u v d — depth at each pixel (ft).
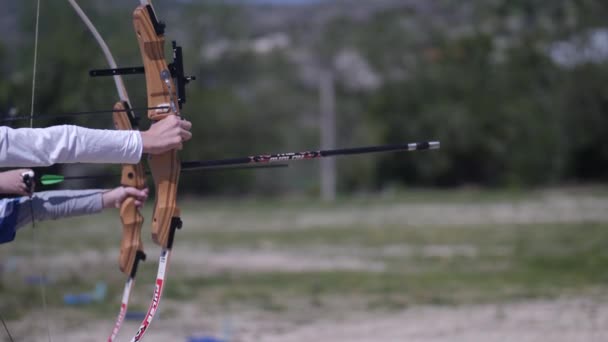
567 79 272.10
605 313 63.52
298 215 182.70
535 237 124.77
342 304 71.72
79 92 118.83
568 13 278.67
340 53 321.32
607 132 271.90
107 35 78.43
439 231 138.21
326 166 263.70
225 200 248.73
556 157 272.51
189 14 280.51
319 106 292.20
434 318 63.98
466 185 274.16
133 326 61.77
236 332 59.06
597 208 176.76
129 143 22.74
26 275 84.99
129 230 25.45
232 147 272.92
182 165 24.90
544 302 69.72
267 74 303.89
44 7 137.18
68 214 25.49
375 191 274.77
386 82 281.95
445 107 268.62
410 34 302.86
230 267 97.50
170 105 24.13
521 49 274.77
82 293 75.36
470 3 321.52
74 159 22.34
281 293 77.87
